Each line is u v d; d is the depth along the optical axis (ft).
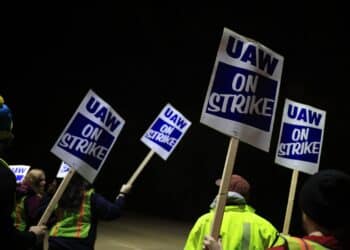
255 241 15.99
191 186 87.15
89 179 18.99
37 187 23.71
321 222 8.84
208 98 11.96
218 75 12.16
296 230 69.97
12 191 11.90
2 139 12.96
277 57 13.01
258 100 12.51
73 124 18.74
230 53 12.33
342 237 8.86
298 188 77.51
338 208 8.74
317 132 21.13
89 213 20.97
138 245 47.62
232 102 12.17
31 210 22.68
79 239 20.66
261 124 12.49
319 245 8.74
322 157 75.66
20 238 12.67
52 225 21.77
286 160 20.21
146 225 63.05
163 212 82.94
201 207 83.66
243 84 12.37
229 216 16.39
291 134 20.52
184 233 58.65
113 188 93.76
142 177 92.53
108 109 19.51
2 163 12.00
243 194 16.93
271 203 78.64
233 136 11.99
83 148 18.81
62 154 18.33
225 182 11.26
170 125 27.63
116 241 48.85
